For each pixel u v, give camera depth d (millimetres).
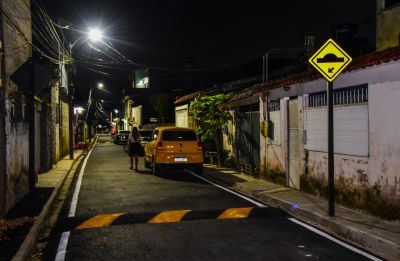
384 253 5812
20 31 9508
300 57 15305
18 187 9148
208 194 10742
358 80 7965
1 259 5246
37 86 11492
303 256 5598
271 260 5426
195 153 14797
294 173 11062
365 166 7824
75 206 9172
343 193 8562
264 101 12750
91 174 15266
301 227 7258
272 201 9672
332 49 7414
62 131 22219
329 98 7504
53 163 17141
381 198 7332
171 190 11398
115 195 10586
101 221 7688
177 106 28781
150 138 16703
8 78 8281
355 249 5984
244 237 6543
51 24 16516
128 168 17469
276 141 12047
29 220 7285
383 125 7258
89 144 40281
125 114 76375
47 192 10438
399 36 8422
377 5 9664
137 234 6758
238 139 15609
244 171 14789
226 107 16219
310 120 9961
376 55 7422
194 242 6270
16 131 9031
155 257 5570
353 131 8219
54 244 6262
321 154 9516
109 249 5961
